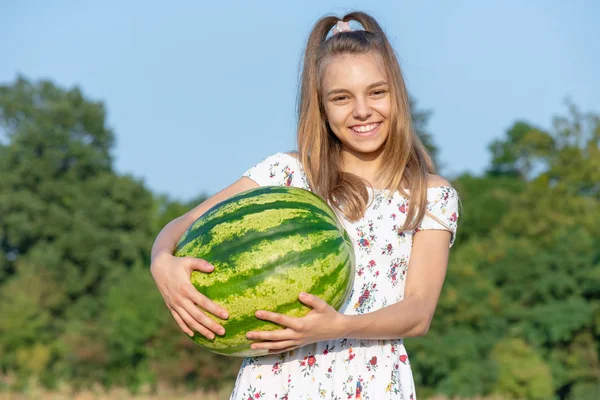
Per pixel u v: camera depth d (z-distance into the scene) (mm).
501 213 39938
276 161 4023
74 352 26266
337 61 3670
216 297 3072
